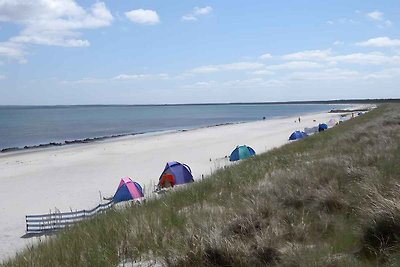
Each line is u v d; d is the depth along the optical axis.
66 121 116.69
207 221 6.01
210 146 40.16
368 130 21.55
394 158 9.59
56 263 5.20
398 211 4.80
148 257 5.20
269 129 61.78
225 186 10.24
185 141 47.19
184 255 4.82
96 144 48.16
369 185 6.81
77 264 5.11
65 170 28.73
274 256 4.63
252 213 6.04
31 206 18.02
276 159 15.41
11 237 12.80
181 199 9.23
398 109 53.19
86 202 18.28
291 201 7.04
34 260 5.55
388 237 4.58
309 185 7.89
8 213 16.77
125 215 7.65
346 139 19.20
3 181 25.11
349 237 4.99
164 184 18.41
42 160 34.78
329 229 5.55
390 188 6.42
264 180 9.66
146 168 27.94
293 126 66.31
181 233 5.78
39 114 177.38
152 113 191.38
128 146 43.88
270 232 5.21
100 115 165.62
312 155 14.92
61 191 21.17
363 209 5.64
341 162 10.37
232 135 53.03
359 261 4.28
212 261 4.71
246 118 125.88
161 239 5.70
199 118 132.50
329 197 6.73
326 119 82.69
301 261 4.31
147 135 61.41
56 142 56.44
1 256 10.17
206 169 25.17
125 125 96.25
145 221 6.48
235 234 5.34
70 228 8.14
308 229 5.52
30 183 24.06
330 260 4.26
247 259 4.61
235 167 15.41
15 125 98.06
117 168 28.56
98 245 5.58
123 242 5.64
